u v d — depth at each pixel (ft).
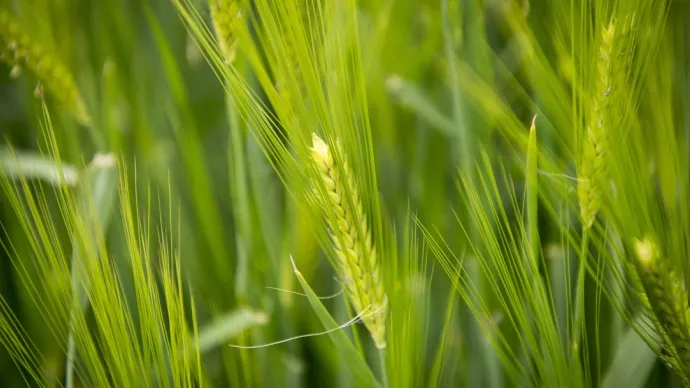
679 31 2.27
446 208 2.34
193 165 2.24
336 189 1.87
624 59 1.96
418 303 2.04
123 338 1.93
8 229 2.30
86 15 2.48
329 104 1.90
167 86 2.46
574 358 1.98
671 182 2.12
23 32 2.19
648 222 2.00
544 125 2.18
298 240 2.20
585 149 1.97
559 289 2.17
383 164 2.41
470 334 2.23
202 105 2.51
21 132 2.48
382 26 2.35
